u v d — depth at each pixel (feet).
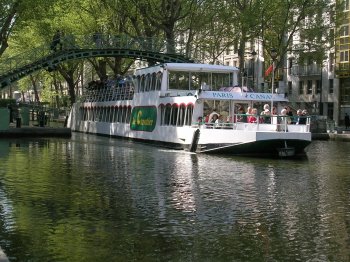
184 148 102.27
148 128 120.78
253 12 158.40
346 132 163.02
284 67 224.94
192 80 115.14
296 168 76.18
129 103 135.03
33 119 198.59
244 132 89.92
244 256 32.40
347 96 199.93
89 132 169.27
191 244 34.71
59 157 85.30
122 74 188.34
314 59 177.68
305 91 220.02
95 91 170.50
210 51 172.86
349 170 74.49
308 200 50.24
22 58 150.51
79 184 57.16
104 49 155.53
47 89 277.64
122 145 114.73
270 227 39.32
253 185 59.11
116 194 51.49
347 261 31.63
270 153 92.02
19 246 33.81
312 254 32.89
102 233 36.96
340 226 39.81
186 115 103.30
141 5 150.41
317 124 159.84
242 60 167.84
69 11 168.55
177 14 151.84
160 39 157.99
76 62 200.03
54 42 153.69
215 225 39.63
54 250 33.06
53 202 47.03
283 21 166.91
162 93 114.32
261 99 102.53
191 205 46.83
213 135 94.32
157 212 43.70
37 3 132.16
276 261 31.58
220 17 164.14
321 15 171.53
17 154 89.04
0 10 132.05
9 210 43.57
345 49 197.88
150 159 84.53
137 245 34.30
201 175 66.39
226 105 101.55
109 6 163.73
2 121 133.90
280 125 91.56
